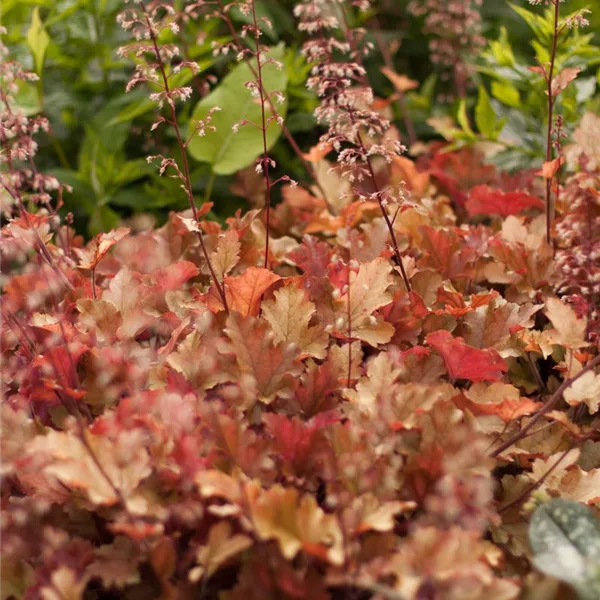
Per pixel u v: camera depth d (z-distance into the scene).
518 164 2.20
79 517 1.58
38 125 1.70
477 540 1.55
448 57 2.48
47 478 1.58
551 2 1.78
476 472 1.56
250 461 1.55
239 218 1.86
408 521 1.56
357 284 1.72
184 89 1.68
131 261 1.88
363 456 1.55
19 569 1.55
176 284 1.78
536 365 1.82
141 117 2.30
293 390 1.63
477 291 1.87
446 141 2.51
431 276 1.79
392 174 2.11
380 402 1.59
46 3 2.24
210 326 1.69
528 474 1.62
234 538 1.50
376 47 2.79
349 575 1.48
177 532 1.54
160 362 1.68
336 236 2.02
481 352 1.63
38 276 1.80
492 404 1.60
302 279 1.75
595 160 1.91
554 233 1.92
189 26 2.35
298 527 1.48
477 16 2.36
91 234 2.16
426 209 1.96
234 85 2.10
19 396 1.66
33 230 1.67
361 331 1.70
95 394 1.65
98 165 2.19
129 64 2.31
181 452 1.54
